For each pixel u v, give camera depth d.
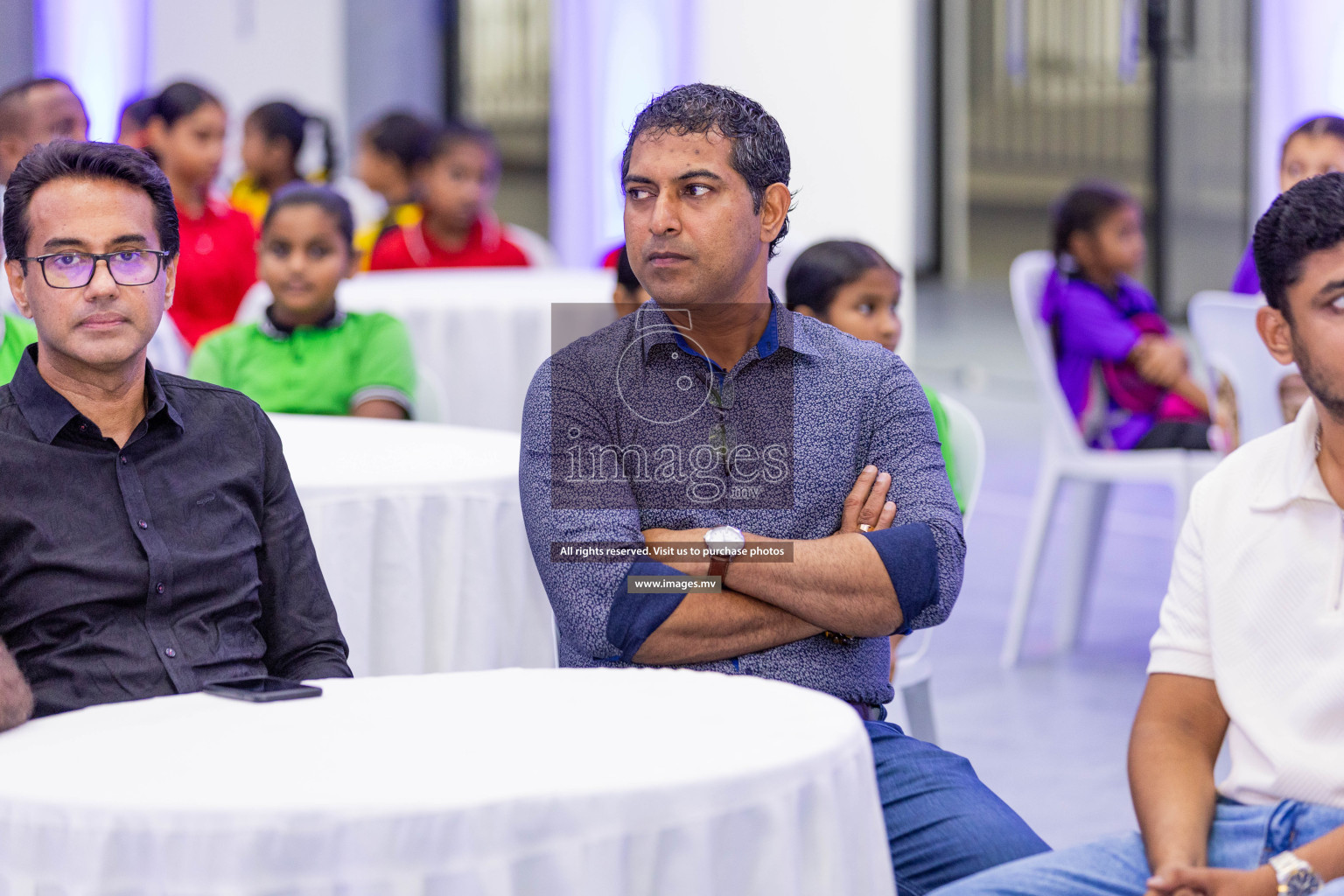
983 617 7.93
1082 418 7.02
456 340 7.76
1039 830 4.98
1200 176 16.03
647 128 3.16
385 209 11.08
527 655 4.48
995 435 12.98
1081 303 6.95
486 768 2.21
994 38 21.95
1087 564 7.23
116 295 2.97
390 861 2.04
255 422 3.29
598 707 2.54
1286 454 2.80
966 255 21.17
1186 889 2.53
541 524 3.15
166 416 3.12
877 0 9.95
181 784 2.15
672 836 2.14
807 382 3.27
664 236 3.12
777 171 3.19
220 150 8.28
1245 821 2.74
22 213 2.98
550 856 2.09
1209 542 2.87
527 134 18.67
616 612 3.06
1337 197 2.64
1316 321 2.66
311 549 3.34
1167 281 16.12
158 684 2.99
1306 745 2.72
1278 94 10.02
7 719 2.44
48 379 3.07
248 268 8.46
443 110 16.89
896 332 4.79
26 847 2.12
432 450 4.71
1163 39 15.85
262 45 14.64
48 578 2.97
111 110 11.98
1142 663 7.02
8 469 2.97
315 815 2.04
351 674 3.26
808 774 2.27
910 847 3.00
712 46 10.77
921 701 4.57
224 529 3.15
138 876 2.07
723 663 3.12
